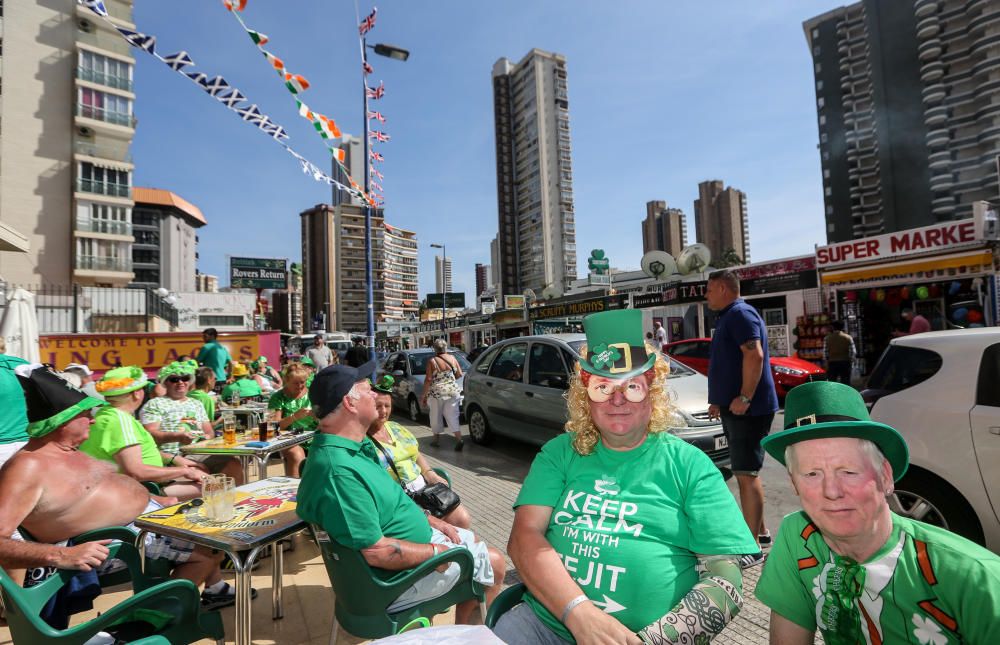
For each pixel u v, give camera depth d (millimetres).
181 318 43781
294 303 142000
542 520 1814
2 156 40562
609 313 1855
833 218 70750
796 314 16469
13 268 41094
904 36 62750
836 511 1287
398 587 2230
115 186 45781
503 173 137375
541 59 130500
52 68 42812
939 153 59688
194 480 3920
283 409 5441
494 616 1775
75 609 2457
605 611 1602
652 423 1814
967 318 12328
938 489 3277
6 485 2359
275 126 4996
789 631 1485
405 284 164750
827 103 71562
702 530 1640
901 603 1242
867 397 3775
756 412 3422
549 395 6359
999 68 55719
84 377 6781
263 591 3584
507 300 34188
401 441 3812
